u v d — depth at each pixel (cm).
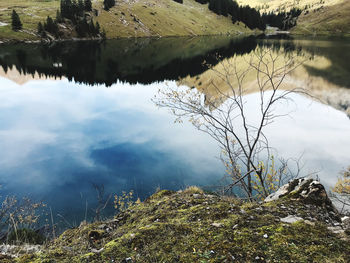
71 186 2117
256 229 393
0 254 389
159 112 4547
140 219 532
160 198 676
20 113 4731
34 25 15250
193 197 621
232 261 321
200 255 338
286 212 474
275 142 2570
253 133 2191
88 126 3894
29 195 1992
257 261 318
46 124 4031
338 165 2034
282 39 17650
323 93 5016
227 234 383
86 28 16700
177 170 2280
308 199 534
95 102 5597
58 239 482
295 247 337
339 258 307
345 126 3183
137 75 7994
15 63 9112
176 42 16875
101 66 9494
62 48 13112
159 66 9275
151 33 19462
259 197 976
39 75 7956
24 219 1094
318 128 3028
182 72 7762
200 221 449
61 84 7219
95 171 2397
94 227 502
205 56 10719
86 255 366
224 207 499
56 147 3083
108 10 19588
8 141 3288
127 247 377
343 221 455
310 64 8562
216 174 2144
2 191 2084
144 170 2348
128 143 3119
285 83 4159
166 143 3038
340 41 17025
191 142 3000
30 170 2481
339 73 7225
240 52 8656
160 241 381
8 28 14238
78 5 17500
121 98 5828
